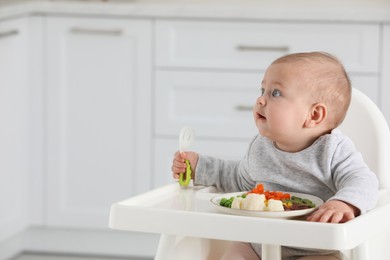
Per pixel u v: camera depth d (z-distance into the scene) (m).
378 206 1.46
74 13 3.36
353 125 1.75
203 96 3.33
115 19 3.34
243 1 3.75
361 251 1.43
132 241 3.45
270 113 1.56
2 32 3.15
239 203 1.42
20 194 3.39
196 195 1.59
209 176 1.71
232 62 3.30
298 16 3.24
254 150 1.65
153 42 3.33
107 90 3.38
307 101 1.56
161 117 3.36
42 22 3.38
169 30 3.32
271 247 1.44
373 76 3.26
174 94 3.35
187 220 1.32
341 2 3.73
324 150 1.56
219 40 3.30
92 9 3.33
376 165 1.72
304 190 1.59
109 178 3.42
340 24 3.25
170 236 1.57
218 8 3.26
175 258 1.58
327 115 1.58
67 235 3.49
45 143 3.43
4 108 3.23
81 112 3.40
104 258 3.45
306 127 1.57
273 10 3.24
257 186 1.50
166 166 3.38
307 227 1.26
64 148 3.42
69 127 3.41
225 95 3.32
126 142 3.39
